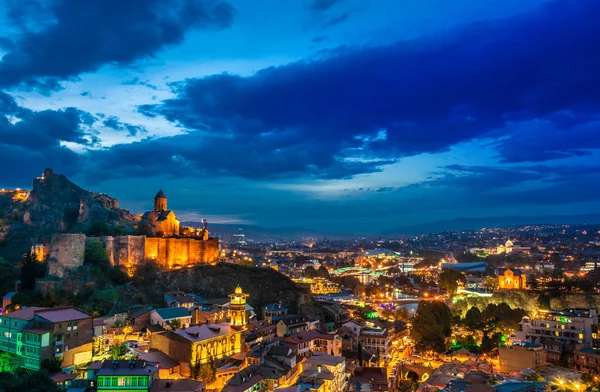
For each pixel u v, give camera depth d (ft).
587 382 466.70
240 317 650.02
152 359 488.02
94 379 418.51
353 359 644.69
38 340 456.04
